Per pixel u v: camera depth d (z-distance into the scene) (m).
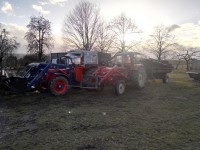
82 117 7.28
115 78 11.38
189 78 21.00
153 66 14.66
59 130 6.05
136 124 6.56
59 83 10.91
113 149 4.85
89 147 4.96
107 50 40.44
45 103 9.34
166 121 6.88
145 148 4.91
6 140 5.38
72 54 13.22
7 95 10.71
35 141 5.30
